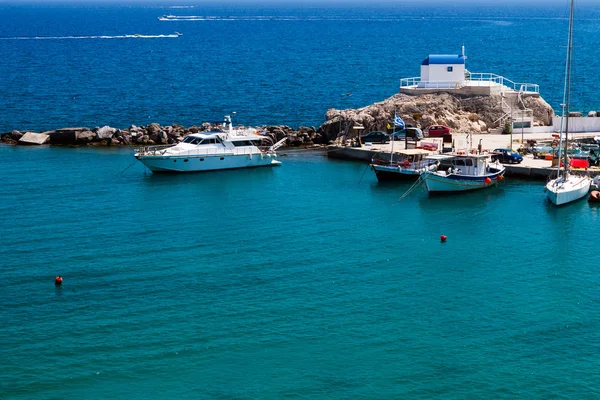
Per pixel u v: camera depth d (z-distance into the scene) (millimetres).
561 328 68562
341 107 182875
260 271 80000
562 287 76688
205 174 117188
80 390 59906
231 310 71438
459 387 60250
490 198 104188
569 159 109062
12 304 72250
